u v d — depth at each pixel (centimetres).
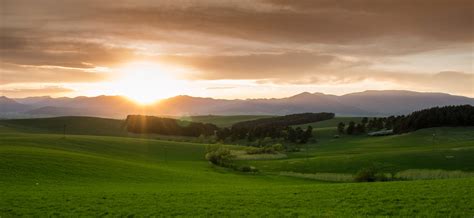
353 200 4203
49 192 5112
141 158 14288
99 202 4372
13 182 6209
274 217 3584
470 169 10594
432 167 11006
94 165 8512
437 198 4041
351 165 12012
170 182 7550
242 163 13988
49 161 8194
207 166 12925
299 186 5697
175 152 16812
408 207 3766
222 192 5100
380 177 9369
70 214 3828
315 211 3775
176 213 3841
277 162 13800
